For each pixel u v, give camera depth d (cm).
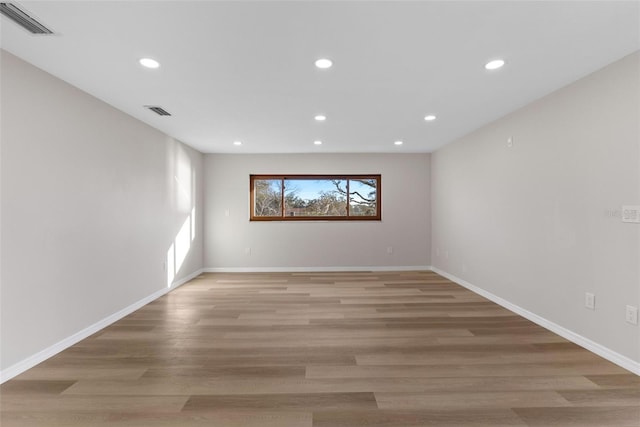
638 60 228
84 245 305
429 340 291
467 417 183
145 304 410
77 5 176
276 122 412
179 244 516
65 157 283
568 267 291
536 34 208
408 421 180
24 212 243
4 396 204
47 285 262
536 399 200
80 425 177
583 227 274
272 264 633
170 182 486
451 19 192
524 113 351
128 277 376
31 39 213
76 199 295
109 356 261
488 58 241
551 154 311
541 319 327
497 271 406
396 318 352
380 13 186
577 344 280
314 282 533
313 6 179
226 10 182
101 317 328
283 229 634
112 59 242
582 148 275
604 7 180
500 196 398
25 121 245
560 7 180
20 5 176
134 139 390
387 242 639
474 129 452
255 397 203
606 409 189
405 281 537
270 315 365
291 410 190
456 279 528
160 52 232
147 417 184
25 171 244
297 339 295
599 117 258
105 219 335
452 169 538
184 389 212
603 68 255
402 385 217
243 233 630
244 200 629
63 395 205
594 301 263
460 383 218
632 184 232
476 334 305
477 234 456
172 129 446
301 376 229
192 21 193
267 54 235
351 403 197
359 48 226
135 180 392
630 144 233
